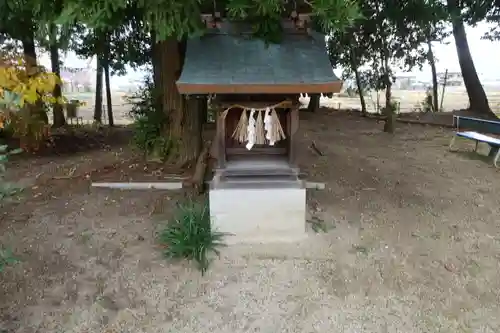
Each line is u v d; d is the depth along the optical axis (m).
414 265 3.96
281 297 3.51
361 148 8.47
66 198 5.46
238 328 3.20
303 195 4.21
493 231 4.64
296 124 4.09
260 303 3.45
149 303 3.45
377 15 8.62
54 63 11.21
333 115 13.46
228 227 4.22
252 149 4.32
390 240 4.41
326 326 3.21
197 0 3.68
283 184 4.23
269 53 3.90
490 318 3.29
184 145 6.66
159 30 3.49
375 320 3.27
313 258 4.02
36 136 7.39
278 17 3.89
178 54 6.46
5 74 4.53
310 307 3.40
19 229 4.56
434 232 4.59
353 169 6.76
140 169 6.50
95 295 3.52
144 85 12.09
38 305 3.38
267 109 3.96
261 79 3.56
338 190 5.75
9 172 6.74
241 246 4.19
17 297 3.45
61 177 6.34
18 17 4.68
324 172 6.55
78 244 4.27
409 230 4.63
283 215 4.25
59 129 11.30
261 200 4.19
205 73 3.64
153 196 5.49
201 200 5.23
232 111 4.21
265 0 3.45
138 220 4.79
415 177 6.43
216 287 3.63
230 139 4.29
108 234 4.46
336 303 3.45
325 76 3.62
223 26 4.07
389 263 3.98
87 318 3.27
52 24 3.76
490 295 3.55
